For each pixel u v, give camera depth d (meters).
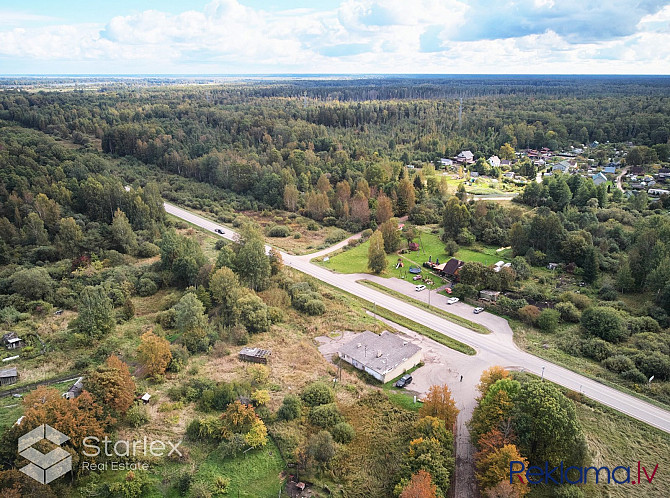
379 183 176.62
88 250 115.88
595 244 122.50
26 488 44.88
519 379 68.62
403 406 64.88
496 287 100.25
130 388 60.34
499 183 197.75
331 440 55.28
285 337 84.06
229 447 54.56
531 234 122.12
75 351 76.06
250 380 69.06
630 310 91.69
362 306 97.56
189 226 147.00
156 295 101.12
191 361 74.75
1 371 67.81
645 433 59.41
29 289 93.31
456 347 80.19
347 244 137.38
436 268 116.38
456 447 57.28
